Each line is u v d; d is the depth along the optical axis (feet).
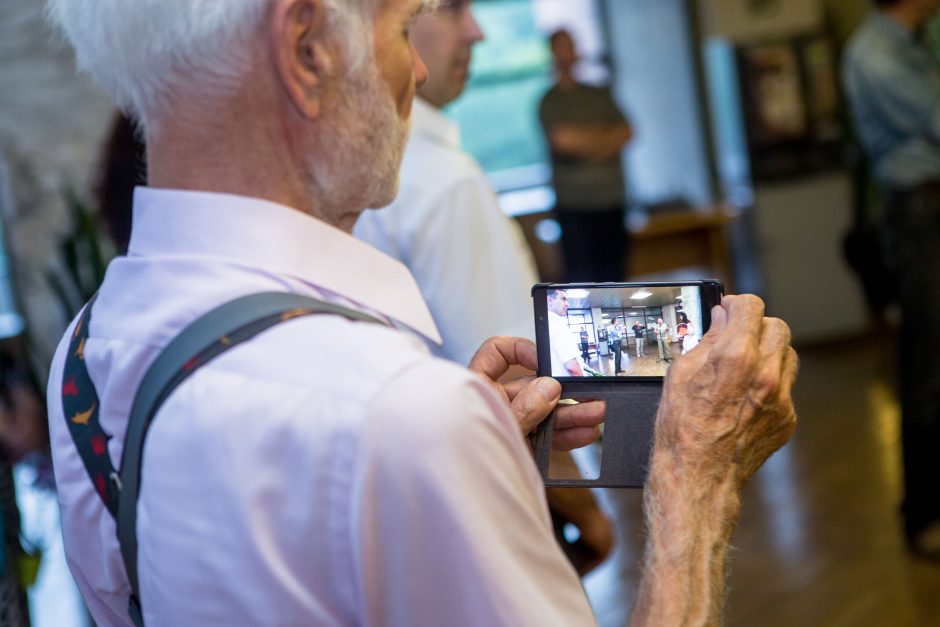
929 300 10.63
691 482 2.60
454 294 5.04
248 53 2.36
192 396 2.23
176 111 2.42
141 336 2.39
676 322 3.01
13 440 8.21
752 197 19.40
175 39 2.33
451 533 2.08
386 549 2.09
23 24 12.63
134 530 2.38
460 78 5.44
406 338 2.25
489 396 2.22
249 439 2.15
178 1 2.31
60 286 10.52
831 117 19.33
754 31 19.35
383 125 2.51
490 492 2.13
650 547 2.57
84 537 2.65
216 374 2.23
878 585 10.43
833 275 19.63
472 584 2.10
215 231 2.42
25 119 12.74
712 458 2.63
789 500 12.76
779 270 19.57
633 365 3.01
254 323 2.27
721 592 2.53
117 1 2.35
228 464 2.15
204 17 2.31
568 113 17.25
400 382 2.10
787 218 19.45
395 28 2.53
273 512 2.12
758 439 2.72
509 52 19.99
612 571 11.16
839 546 11.37
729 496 2.63
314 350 2.18
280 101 2.41
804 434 15.02
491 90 19.95
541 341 3.06
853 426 15.05
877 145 11.07
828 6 19.89
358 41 2.43
